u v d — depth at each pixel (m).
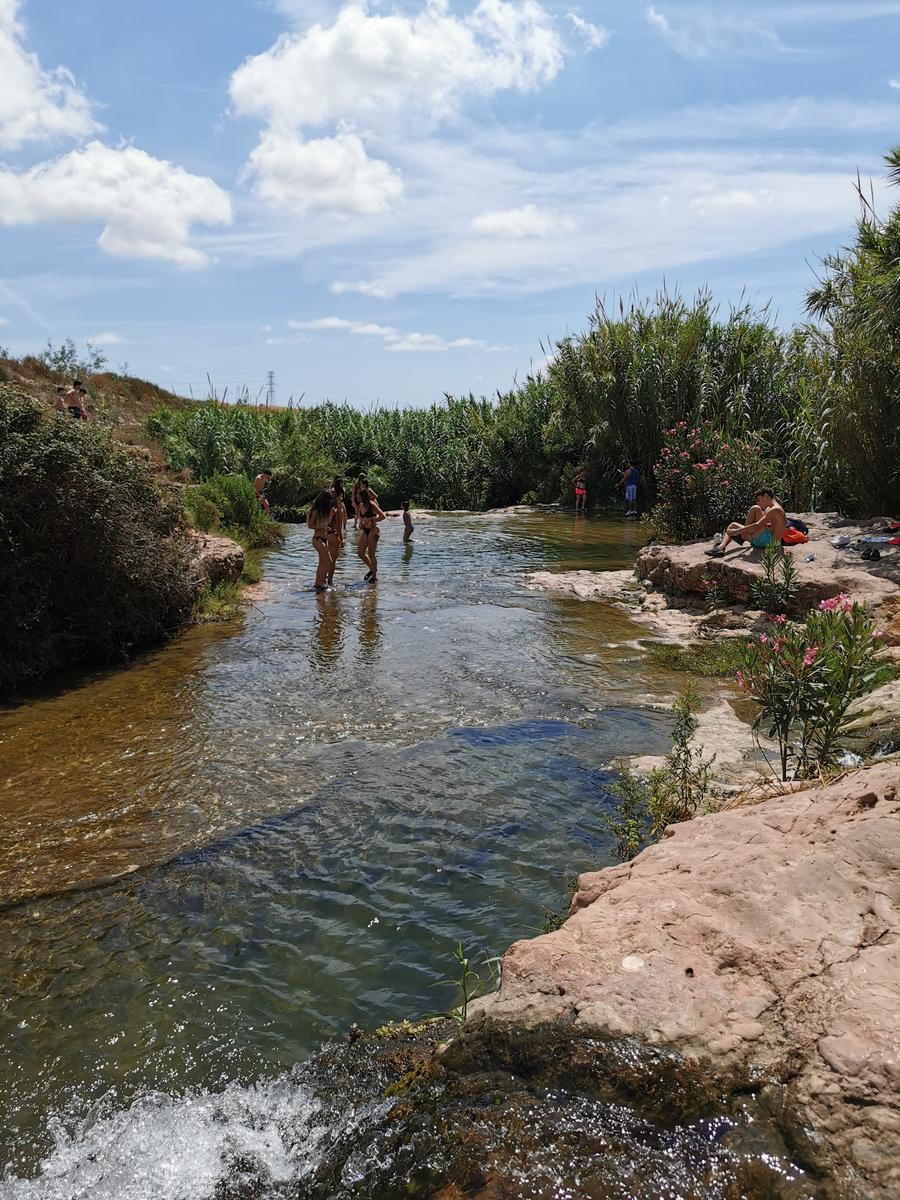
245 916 4.38
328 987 3.82
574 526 22.00
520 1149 2.36
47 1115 3.09
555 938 3.09
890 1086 2.26
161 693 8.18
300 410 35.50
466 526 22.12
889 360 14.20
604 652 9.52
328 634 10.46
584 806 5.60
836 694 4.84
